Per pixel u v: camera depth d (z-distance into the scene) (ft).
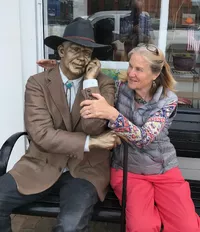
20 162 6.73
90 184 6.33
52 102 6.48
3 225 6.27
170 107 6.26
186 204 6.14
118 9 9.61
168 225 6.12
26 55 8.87
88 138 6.16
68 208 5.86
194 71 10.13
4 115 9.04
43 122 6.32
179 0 9.55
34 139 6.31
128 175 6.60
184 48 9.98
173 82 6.41
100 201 6.74
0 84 8.82
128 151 6.48
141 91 6.33
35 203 6.59
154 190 6.54
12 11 8.28
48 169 6.57
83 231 5.82
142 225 5.87
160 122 6.11
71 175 6.56
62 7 9.34
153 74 6.12
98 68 6.30
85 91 6.09
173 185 6.40
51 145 6.15
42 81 6.51
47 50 9.12
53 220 8.50
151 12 9.53
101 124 6.02
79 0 9.48
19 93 8.86
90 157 6.64
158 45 9.69
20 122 9.04
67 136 6.12
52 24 9.37
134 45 9.68
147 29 9.65
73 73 6.32
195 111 9.00
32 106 6.39
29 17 8.61
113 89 6.59
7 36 8.44
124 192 6.04
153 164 6.49
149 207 6.21
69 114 6.48
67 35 6.26
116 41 9.72
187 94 10.05
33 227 8.23
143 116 6.31
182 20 9.76
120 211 6.51
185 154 8.24
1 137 9.22
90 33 6.26
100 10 9.63
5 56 8.60
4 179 6.40
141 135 5.92
